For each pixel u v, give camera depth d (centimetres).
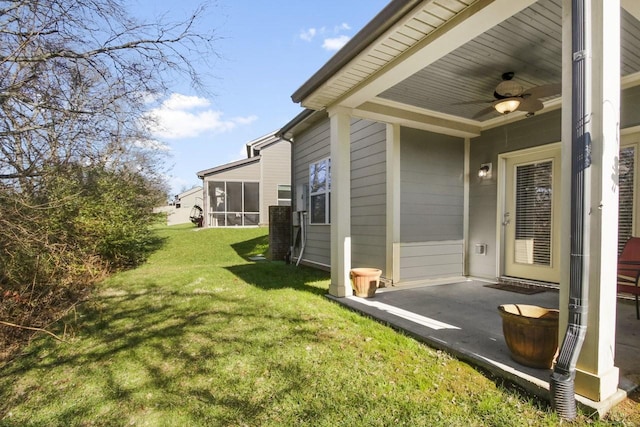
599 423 171
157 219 980
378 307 380
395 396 202
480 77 359
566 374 180
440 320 330
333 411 189
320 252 707
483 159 544
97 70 424
